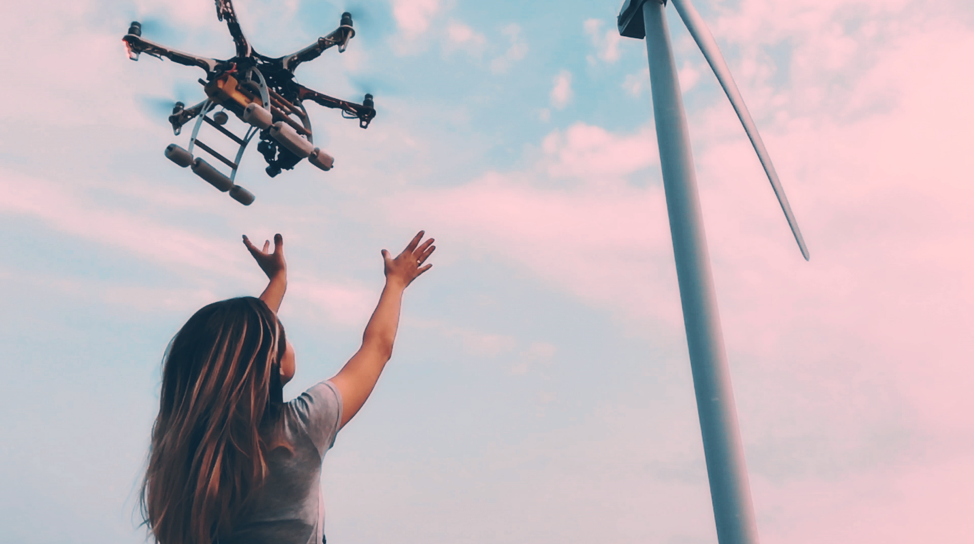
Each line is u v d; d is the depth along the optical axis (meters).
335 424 2.31
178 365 2.27
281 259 3.29
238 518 2.10
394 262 2.81
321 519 2.27
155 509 2.11
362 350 2.54
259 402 2.20
